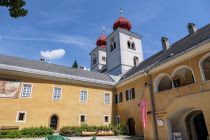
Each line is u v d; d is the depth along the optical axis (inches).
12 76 895.7
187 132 690.8
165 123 697.6
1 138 732.7
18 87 892.0
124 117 1066.7
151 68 838.5
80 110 1038.4
